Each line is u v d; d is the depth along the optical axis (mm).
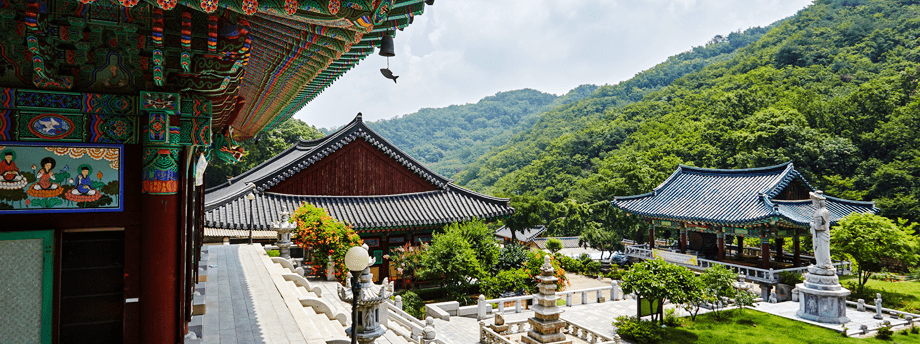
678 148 77000
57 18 4555
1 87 4723
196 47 5008
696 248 40438
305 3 3713
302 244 22234
